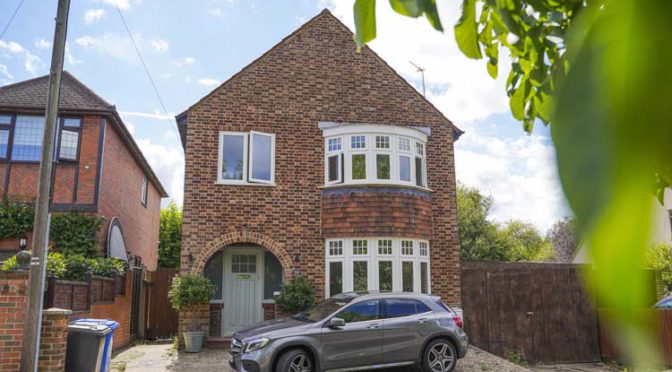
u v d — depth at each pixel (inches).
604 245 15.6
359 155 531.5
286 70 548.1
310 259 518.6
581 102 17.9
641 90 17.6
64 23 323.0
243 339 365.4
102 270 472.1
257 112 534.9
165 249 1175.0
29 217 534.0
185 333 472.1
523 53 57.3
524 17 45.4
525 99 56.3
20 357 293.1
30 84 608.1
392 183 525.7
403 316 387.5
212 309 518.3
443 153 566.9
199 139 520.1
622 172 16.2
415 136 548.4
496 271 545.0
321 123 544.1
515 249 1196.5
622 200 15.8
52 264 404.5
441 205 557.0
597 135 16.8
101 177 571.8
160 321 617.6
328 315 377.7
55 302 357.7
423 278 534.3
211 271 533.6
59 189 555.8
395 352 377.7
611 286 15.9
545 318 537.0
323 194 530.3
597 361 528.4
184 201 508.7
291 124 539.2
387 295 395.2
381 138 535.8
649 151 16.6
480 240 1176.2
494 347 530.3
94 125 575.8
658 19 18.7
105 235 587.2
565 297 541.0
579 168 16.4
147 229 917.8
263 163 528.7
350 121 549.6
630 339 17.7
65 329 305.3
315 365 360.5
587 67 18.8
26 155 556.4
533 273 543.8
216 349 486.3
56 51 319.3
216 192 514.3
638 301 16.4
